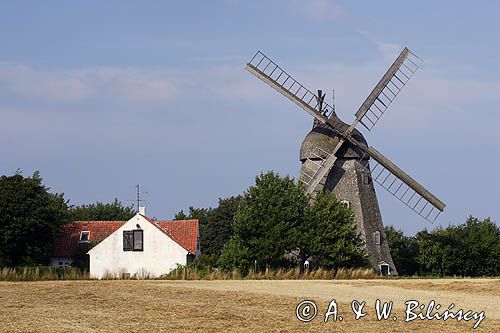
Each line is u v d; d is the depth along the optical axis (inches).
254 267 2679.6
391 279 2554.1
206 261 3147.1
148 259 3176.7
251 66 2930.6
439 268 3223.4
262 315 1363.2
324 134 2947.8
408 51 3026.6
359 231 2883.9
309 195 2829.7
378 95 2982.3
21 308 1471.5
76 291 1884.8
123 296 1740.9
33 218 3011.8
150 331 1155.3
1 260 2989.7
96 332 1139.9
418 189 2965.1
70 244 3521.2
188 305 1533.0
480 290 1991.9
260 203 2751.0
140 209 3383.4
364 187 2930.6
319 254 2716.5
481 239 3189.0
